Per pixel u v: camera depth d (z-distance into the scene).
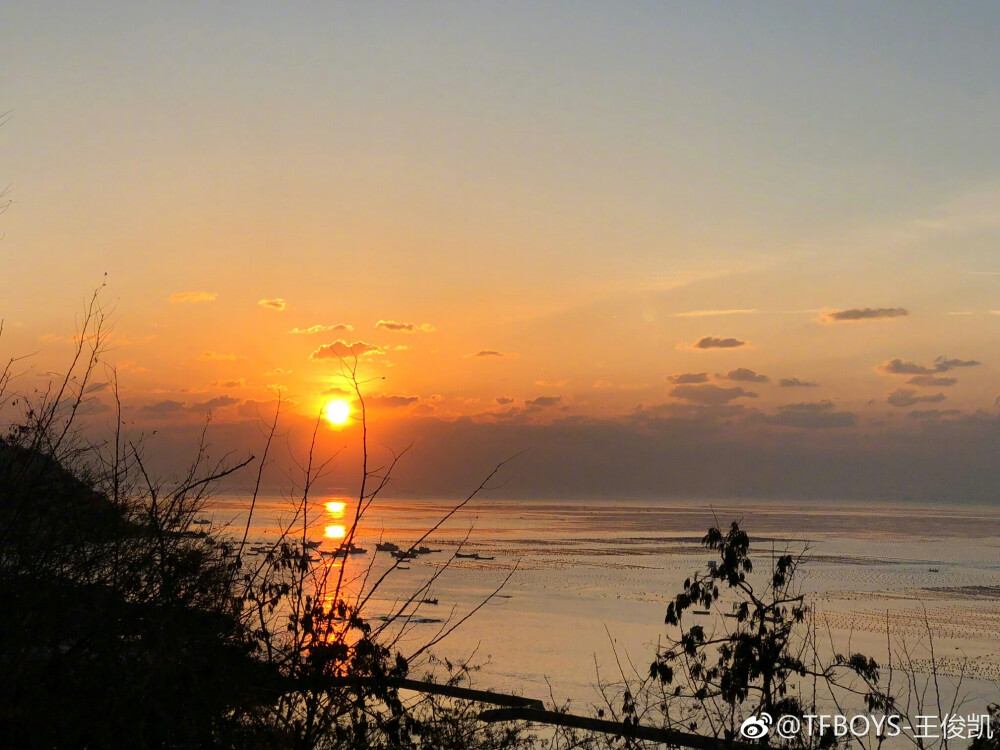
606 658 34.25
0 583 4.99
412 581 75.06
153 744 5.02
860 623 59.59
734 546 7.52
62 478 5.38
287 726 5.24
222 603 5.26
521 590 79.75
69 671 5.00
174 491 5.39
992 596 84.44
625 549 143.50
